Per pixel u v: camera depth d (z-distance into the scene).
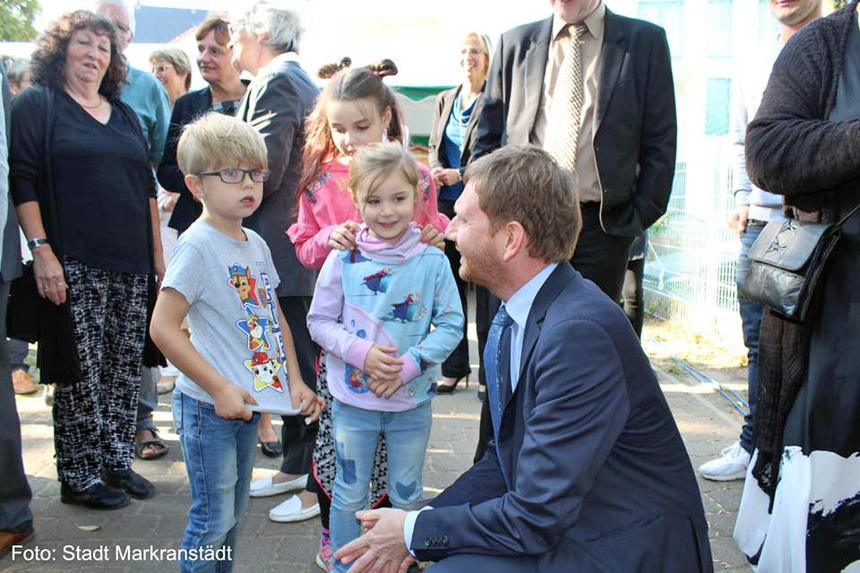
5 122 2.76
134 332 3.32
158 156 4.28
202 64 3.70
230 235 2.34
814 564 2.16
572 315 1.62
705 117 6.95
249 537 3.01
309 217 2.74
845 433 2.09
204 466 2.26
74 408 3.16
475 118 4.91
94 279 3.14
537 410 1.60
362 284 2.39
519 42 3.37
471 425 4.32
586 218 3.16
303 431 3.37
